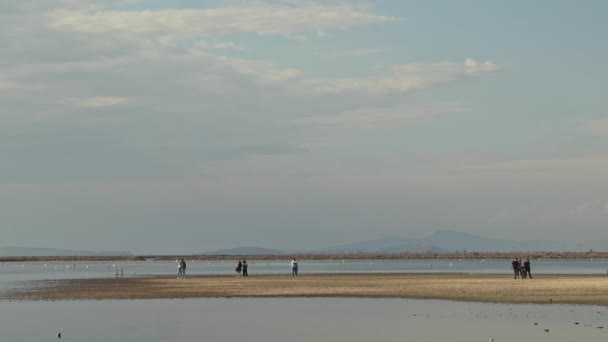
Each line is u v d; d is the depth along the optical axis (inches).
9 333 1359.5
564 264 7869.1
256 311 1736.0
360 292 2297.0
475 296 2048.5
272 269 5679.1
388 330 1365.7
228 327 1425.9
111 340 1268.5
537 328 1365.7
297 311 1729.8
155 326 1448.1
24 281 3540.8
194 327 1429.6
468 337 1268.5
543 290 2199.8
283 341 1246.3
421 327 1402.6
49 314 1707.7
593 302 1835.6
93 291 2527.1
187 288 2598.4
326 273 4224.9
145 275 4247.0
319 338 1279.5
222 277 3531.0
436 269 5462.6
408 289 2379.4
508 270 4982.8
